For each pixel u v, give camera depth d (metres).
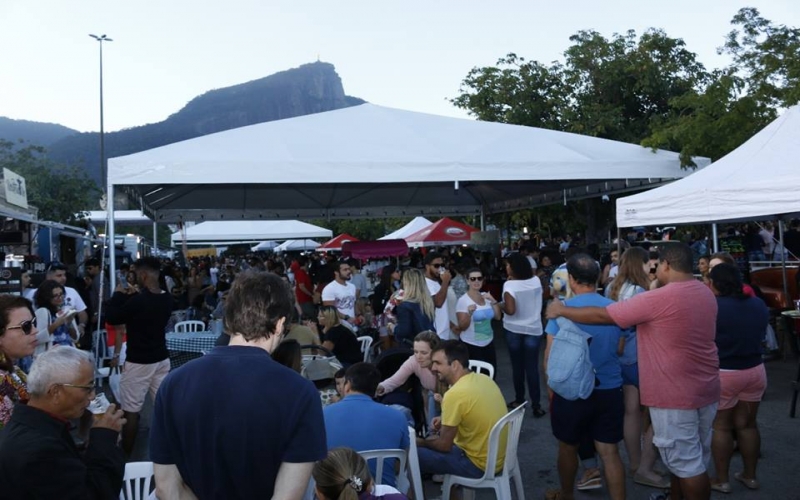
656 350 3.55
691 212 7.27
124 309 5.29
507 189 15.78
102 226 26.86
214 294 14.37
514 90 22.14
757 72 13.16
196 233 23.17
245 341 1.91
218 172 8.34
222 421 1.75
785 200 6.33
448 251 17.89
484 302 6.55
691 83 20.20
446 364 4.20
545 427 6.26
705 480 3.54
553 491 4.56
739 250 11.39
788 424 5.96
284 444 1.78
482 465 3.98
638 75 20.34
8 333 3.19
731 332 4.29
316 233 23.11
